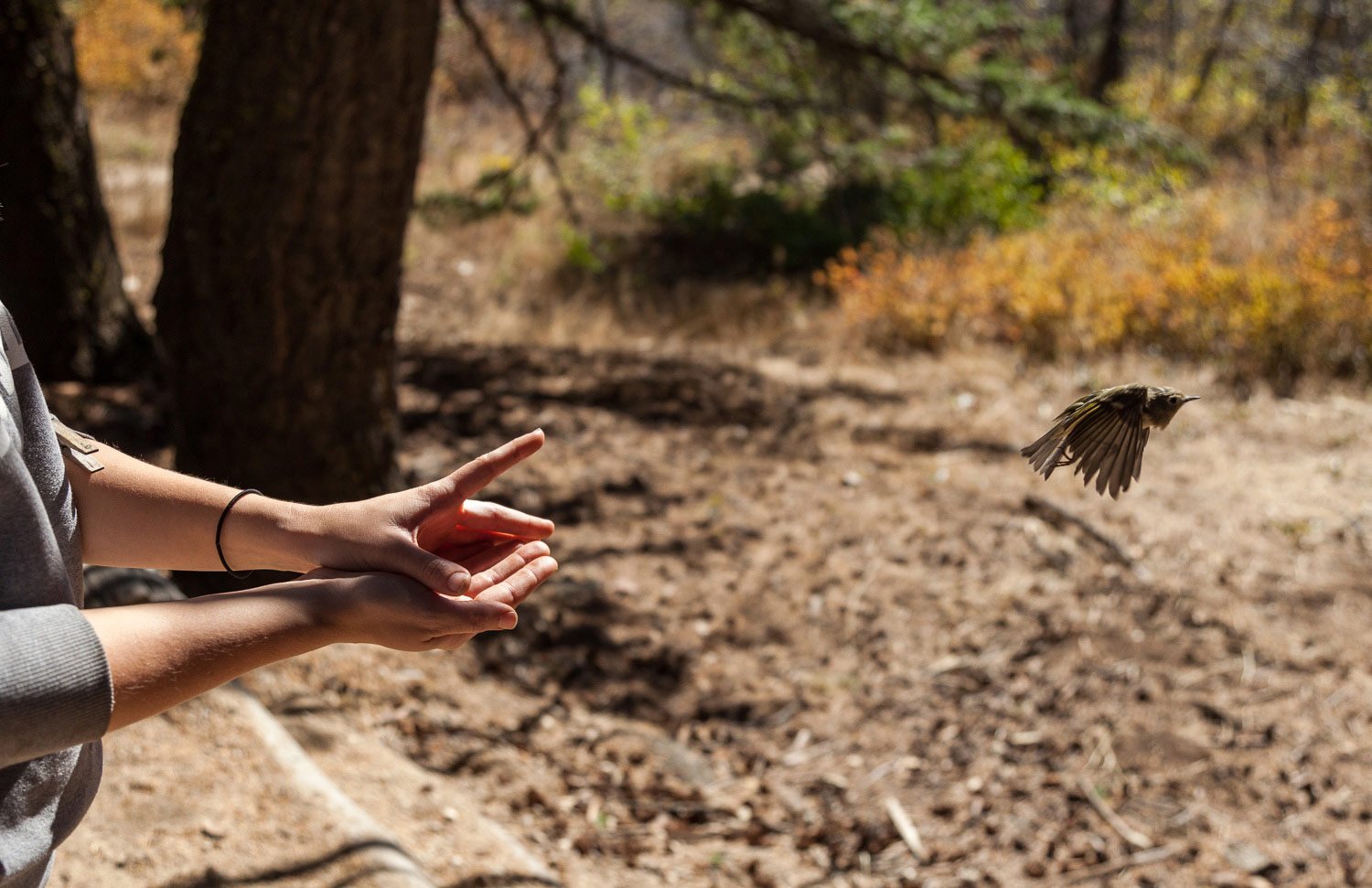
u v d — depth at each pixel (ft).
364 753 12.63
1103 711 16.22
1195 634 17.89
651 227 47.42
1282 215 40.01
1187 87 70.74
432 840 11.32
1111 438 4.33
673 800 14.40
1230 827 14.06
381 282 15.89
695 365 30.55
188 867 9.11
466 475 4.54
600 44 28.25
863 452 24.86
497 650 16.70
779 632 18.22
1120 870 13.41
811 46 29.94
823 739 15.93
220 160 14.90
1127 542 20.74
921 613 18.69
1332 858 13.51
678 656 17.46
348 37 14.33
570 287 39.04
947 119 43.47
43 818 3.63
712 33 33.58
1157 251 33.60
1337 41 65.51
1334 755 15.15
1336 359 28.81
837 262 41.57
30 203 21.83
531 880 11.16
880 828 14.19
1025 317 31.01
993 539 20.94
